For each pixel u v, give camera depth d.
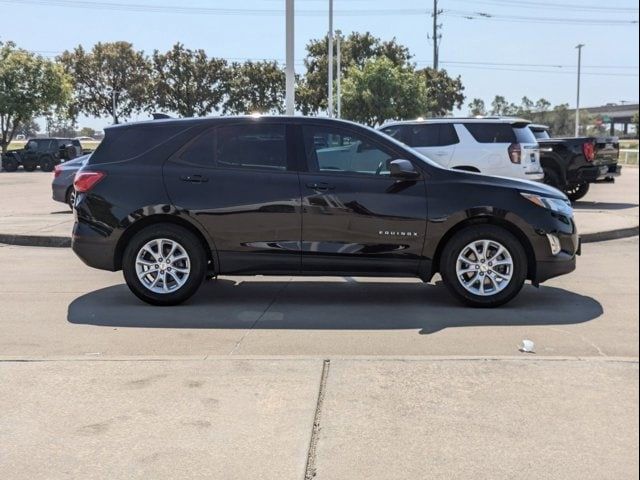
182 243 6.49
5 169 37.50
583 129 78.38
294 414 3.86
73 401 4.02
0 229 11.48
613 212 14.60
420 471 3.28
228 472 3.26
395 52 53.56
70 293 7.27
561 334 5.62
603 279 8.02
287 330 5.78
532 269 6.54
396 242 6.39
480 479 3.21
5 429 3.67
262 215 6.41
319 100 52.47
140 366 4.58
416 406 3.96
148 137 6.67
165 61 55.16
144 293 6.55
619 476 3.22
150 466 3.31
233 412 3.88
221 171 6.49
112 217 6.47
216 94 55.34
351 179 6.41
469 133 12.09
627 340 5.45
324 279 8.07
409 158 6.48
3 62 41.16
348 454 3.43
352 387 4.22
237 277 8.17
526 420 3.78
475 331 5.73
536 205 6.39
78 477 3.21
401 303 6.81
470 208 6.33
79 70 57.38
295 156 6.50
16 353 5.12
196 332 5.72
